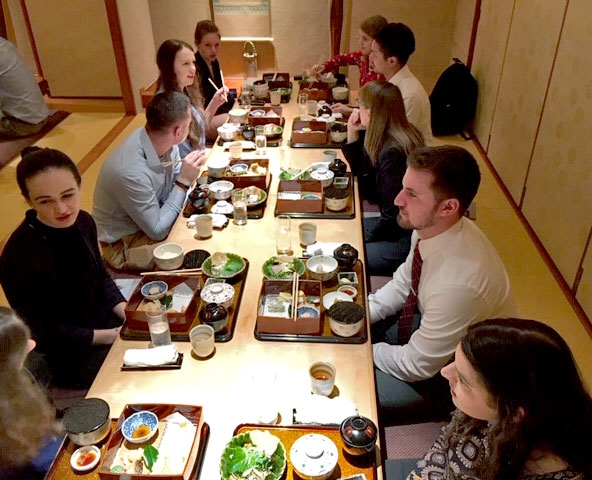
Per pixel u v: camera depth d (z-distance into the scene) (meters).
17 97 4.84
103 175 2.62
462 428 1.40
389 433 1.88
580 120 3.10
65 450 1.46
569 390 1.08
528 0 3.96
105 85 5.87
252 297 2.03
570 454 1.08
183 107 2.64
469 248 1.86
